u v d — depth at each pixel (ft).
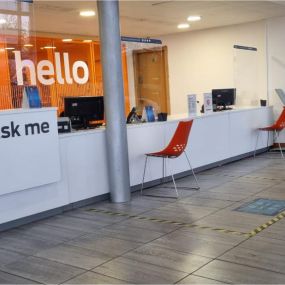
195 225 13.34
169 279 9.53
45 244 12.27
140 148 18.39
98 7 16.05
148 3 20.85
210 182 19.53
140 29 29.58
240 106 28.40
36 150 13.96
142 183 18.52
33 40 23.50
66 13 22.24
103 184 17.02
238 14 25.27
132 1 20.34
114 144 16.42
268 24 27.91
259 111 26.94
